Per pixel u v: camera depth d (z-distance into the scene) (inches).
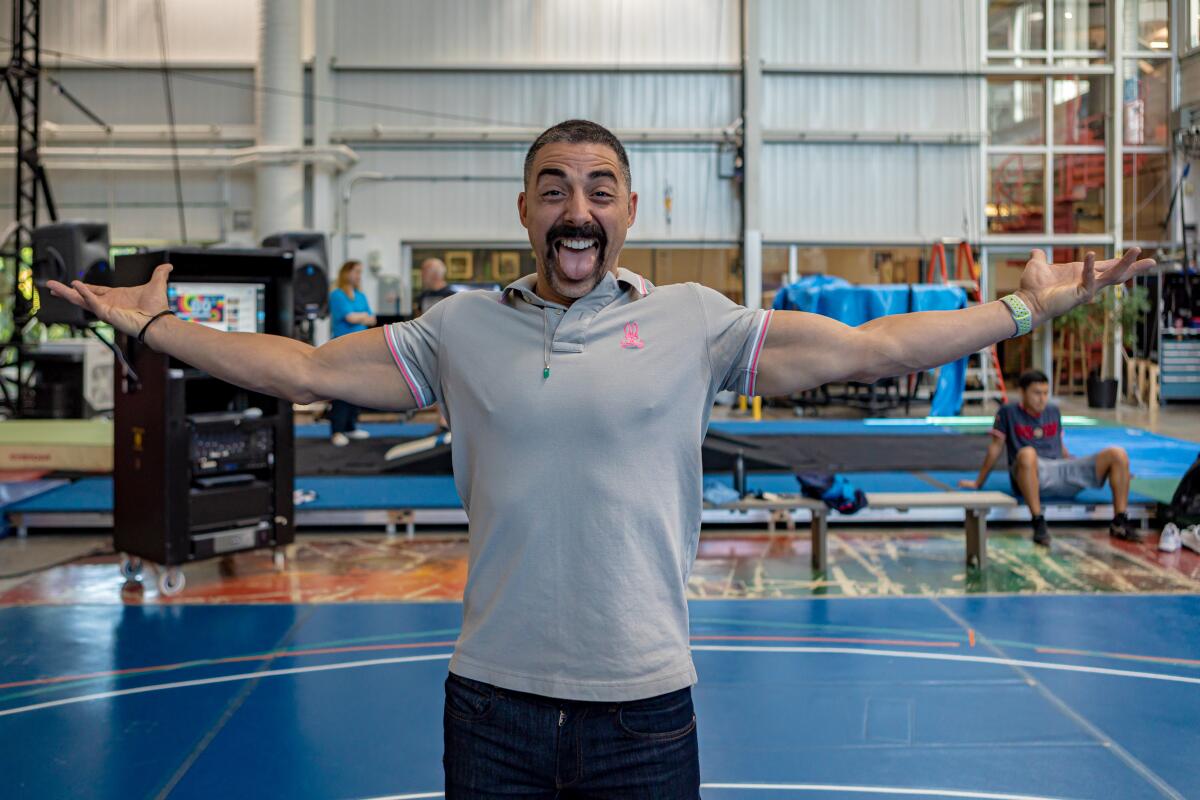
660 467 67.7
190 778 126.9
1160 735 136.9
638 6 592.4
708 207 599.5
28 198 486.3
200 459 212.8
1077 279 68.5
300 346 74.6
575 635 66.2
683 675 67.2
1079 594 206.2
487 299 71.6
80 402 435.5
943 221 605.0
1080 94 609.3
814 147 598.5
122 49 587.8
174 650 175.6
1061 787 122.3
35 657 172.7
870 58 598.2
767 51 593.6
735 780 125.0
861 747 134.0
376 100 592.7
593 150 67.7
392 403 73.9
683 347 68.8
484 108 593.9
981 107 600.7
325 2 584.7
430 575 225.9
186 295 208.8
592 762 66.8
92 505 266.7
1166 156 606.9
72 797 122.3
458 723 68.6
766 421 461.7
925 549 246.8
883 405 546.0
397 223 596.1
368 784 124.9
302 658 171.0
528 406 66.8
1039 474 259.8
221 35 588.1
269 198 562.6
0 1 584.4
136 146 586.6
